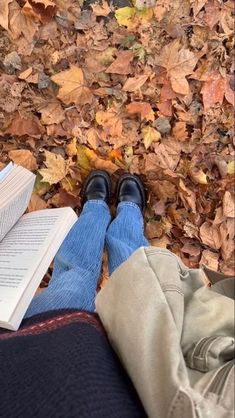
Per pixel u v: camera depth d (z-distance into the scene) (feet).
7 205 2.41
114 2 3.75
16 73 3.76
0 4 3.53
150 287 1.45
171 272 1.52
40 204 3.93
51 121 3.84
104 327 1.60
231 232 3.99
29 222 2.65
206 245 3.99
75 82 3.79
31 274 2.18
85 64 3.82
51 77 3.76
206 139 3.93
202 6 3.73
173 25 3.77
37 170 3.89
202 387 1.18
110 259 3.12
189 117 3.90
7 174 2.56
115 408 1.23
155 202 4.02
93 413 1.17
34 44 3.74
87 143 3.92
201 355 1.27
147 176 4.00
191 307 1.45
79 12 3.73
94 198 3.86
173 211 3.98
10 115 3.80
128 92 3.87
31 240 2.45
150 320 1.37
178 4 3.74
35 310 2.11
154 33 3.79
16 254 2.39
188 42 3.80
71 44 3.78
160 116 3.91
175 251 4.01
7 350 1.62
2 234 2.56
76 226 3.36
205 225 3.96
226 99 3.86
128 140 3.94
